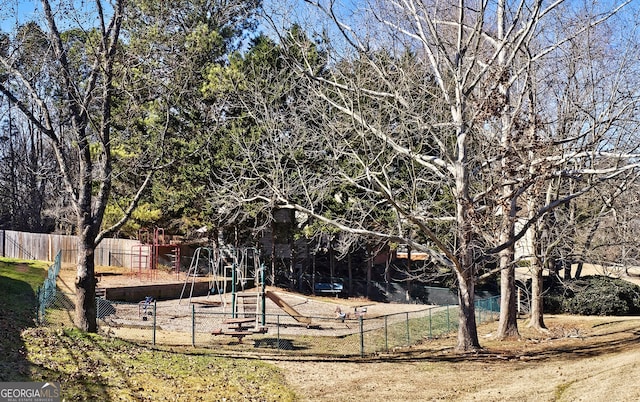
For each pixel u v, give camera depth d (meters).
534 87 17.94
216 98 26.05
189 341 18.02
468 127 16.73
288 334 21.16
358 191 24.61
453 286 33.22
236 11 27.20
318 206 28.03
